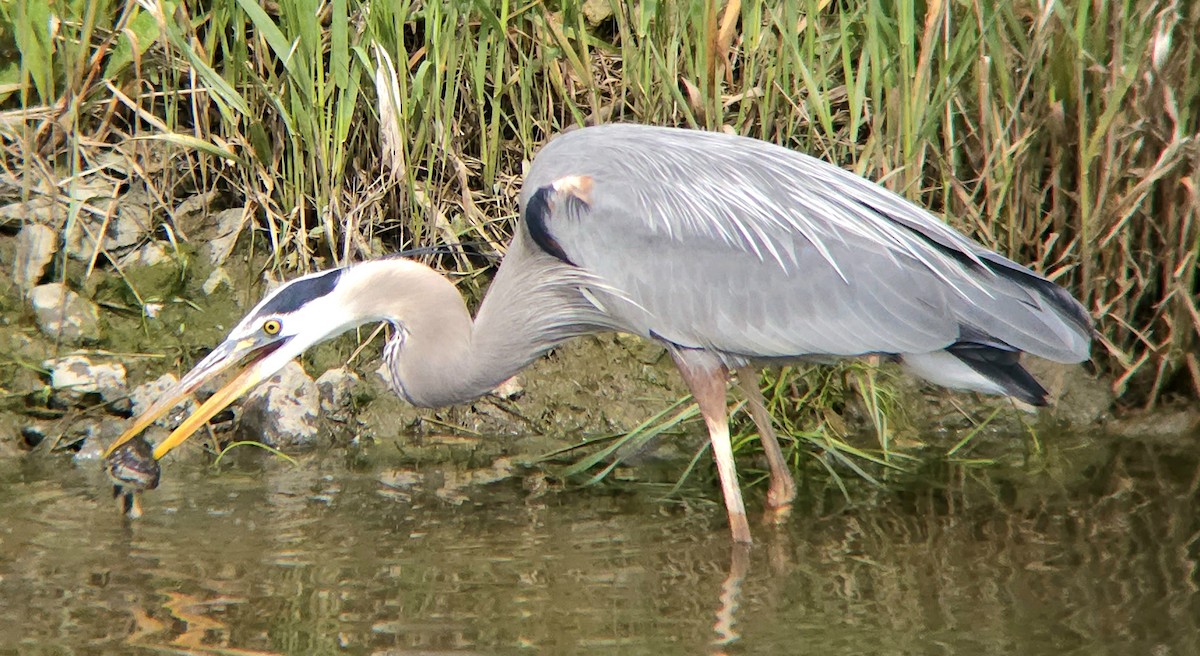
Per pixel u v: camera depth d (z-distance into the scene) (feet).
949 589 26.09
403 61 37.55
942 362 30.63
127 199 38.91
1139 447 35.58
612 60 40.47
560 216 31.04
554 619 24.50
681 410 37.78
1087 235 36.73
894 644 23.41
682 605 25.29
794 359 31.24
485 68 39.34
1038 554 28.02
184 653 22.82
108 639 23.36
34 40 37.91
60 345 36.96
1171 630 23.94
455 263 39.27
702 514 31.14
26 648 22.97
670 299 30.63
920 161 35.94
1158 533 29.12
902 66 34.81
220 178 39.68
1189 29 35.88
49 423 35.55
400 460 35.19
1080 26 35.78
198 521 29.91
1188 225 36.22
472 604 25.23
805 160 32.22
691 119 35.91
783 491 31.60
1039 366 38.32
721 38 35.99
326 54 39.52
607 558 27.94
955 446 36.17
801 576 26.94
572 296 32.09
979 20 35.12
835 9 40.14
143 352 37.35
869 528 29.96
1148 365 37.99
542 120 39.55
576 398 37.96
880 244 30.32
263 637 23.53
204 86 39.32
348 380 37.35
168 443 30.86
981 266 29.78
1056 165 37.06
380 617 24.48
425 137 37.88
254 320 31.07
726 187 31.09
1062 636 23.73
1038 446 35.83
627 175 31.17
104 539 28.60
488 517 30.68
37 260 37.40
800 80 38.24
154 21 38.73
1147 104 36.22
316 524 29.89
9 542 28.27
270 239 39.01
